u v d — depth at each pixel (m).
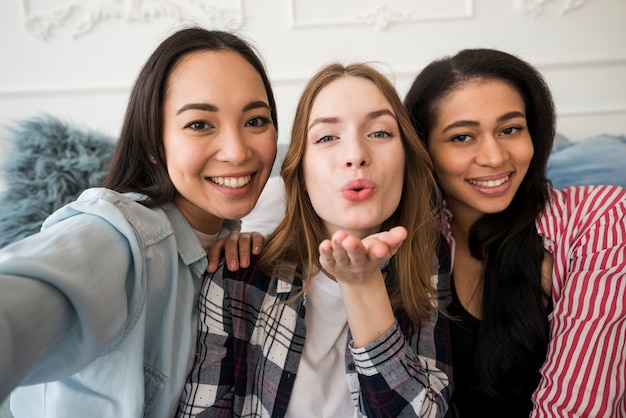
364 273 0.59
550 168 1.28
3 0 1.71
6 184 1.22
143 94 0.71
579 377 0.72
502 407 0.83
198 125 0.68
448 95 0.78
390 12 1.77
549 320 0.81
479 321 0.85
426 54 1.81
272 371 0.71
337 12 1.78
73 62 1.77
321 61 1.81
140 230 0.61
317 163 0.69
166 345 0.66
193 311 0.73
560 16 1.78
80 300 0.45
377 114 0.68
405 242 0.76
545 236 0.83
